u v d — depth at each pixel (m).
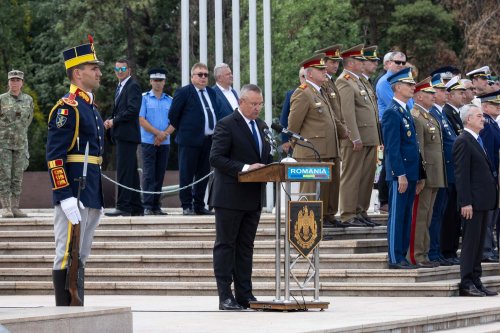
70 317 19.84
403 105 32.06
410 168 31.72
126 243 34.81
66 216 23.45
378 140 35.00
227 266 26.28
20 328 18.95
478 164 30.86
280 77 88.06
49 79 89.69
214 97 38.94
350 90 34.50
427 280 31.52
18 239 36.56
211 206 26.36
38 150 85.50
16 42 89.06
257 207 26.17
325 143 32.78
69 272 23.34
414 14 85.69
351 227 34.44
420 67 87.25
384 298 30.02
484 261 36.12
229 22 85.44
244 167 25.62
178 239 35.16
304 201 25.92
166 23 90.38
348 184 34.62
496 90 36.00
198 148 38.69
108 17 84.38
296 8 88.56
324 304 26.25
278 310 25.92
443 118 34.66
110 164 85.69
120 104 39.06
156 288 32.19
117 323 20.83
